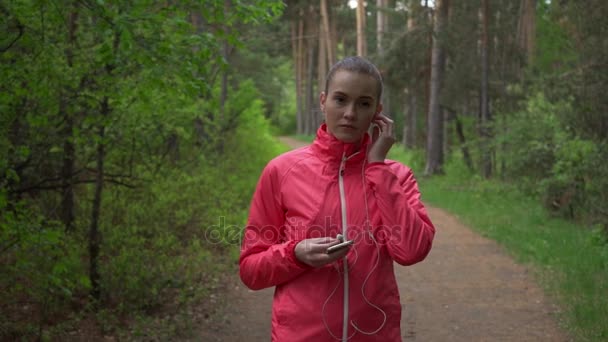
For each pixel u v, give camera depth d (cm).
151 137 682
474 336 528
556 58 1284
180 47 452
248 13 465
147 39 441
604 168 905
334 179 197
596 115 1009
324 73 3609
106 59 438
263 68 3359
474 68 2072
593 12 1006
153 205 690
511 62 2016
